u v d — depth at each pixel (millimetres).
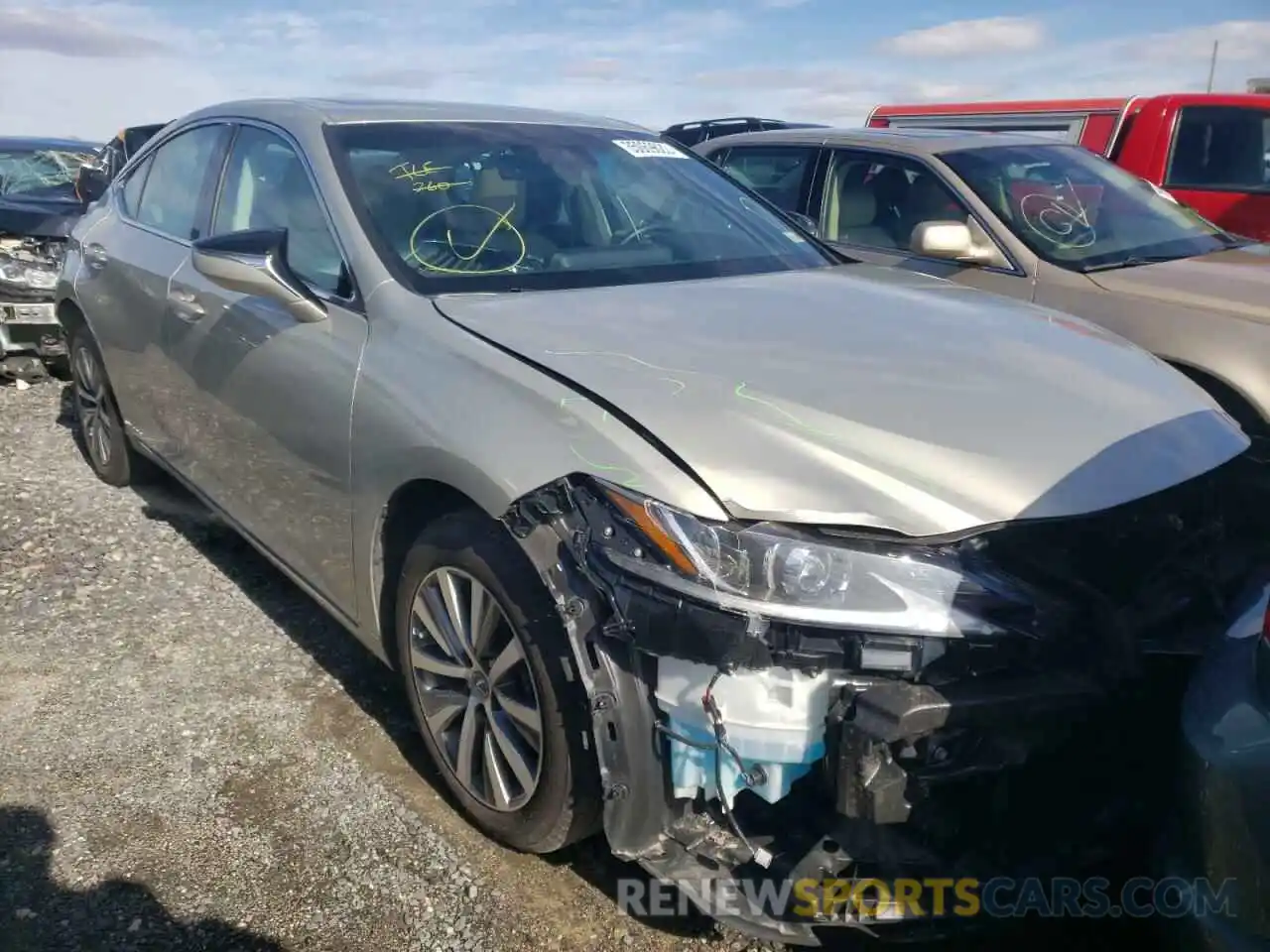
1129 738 2250
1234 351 4316
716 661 2066
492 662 2574
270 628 3832
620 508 2182
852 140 5992
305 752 3086
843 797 2076
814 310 2893
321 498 3047
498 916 2471
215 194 3947
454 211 3266
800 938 2129
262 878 2582
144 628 3818
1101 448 2324
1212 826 1828
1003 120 8625
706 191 3904
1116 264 4945
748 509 2117
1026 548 2176
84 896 2508
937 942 2428
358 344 2924
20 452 5789
